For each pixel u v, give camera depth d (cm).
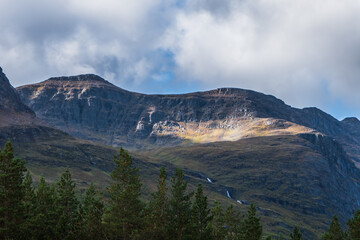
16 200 7406
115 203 8325
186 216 8788
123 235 8300
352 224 9231
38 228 8162
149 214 8700
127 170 8906
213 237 9294
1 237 7225
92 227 8444
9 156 7506
